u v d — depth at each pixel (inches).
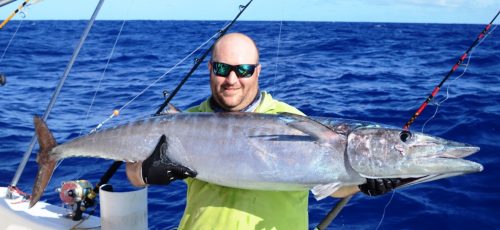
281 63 690.2
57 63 803.4
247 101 119.9
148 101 434.9
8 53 956.6
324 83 521.0
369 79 562.6
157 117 118.4
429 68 669.3
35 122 129.8
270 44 982.4
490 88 472.4
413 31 1876.2
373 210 204.7
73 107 423.8
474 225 193.0
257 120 111.2
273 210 112.2
